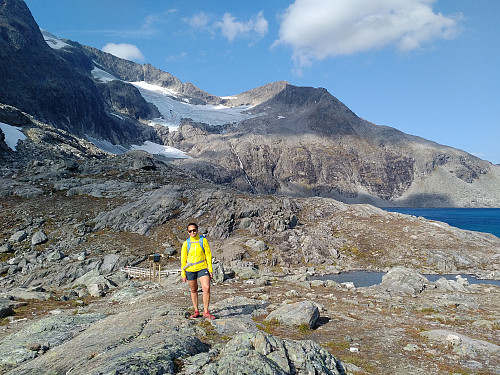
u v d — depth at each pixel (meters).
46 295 21.67
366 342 9.72
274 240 46.78
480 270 41.31
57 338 9.32
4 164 62.50
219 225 48.06
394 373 7.36
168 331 8.35
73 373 6.02
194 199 54.09
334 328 11.16
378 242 49.00
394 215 57.81
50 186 54.62
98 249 38.66
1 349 8.66
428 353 8.82
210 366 6.04
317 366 6.62
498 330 12.42
